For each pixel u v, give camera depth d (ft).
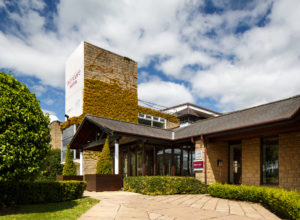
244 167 43.57
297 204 18.40
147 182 37.22
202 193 40.78
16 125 19.92
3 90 20.59
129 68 84.07
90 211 22.95
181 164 53.26
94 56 75.46
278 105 41.55
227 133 39.50
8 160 18.51
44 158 22.74
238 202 30.45
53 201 27.12
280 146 38.29
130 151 55.11
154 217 21.20
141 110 85.05
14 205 23.70
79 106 72.02
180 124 105.09
